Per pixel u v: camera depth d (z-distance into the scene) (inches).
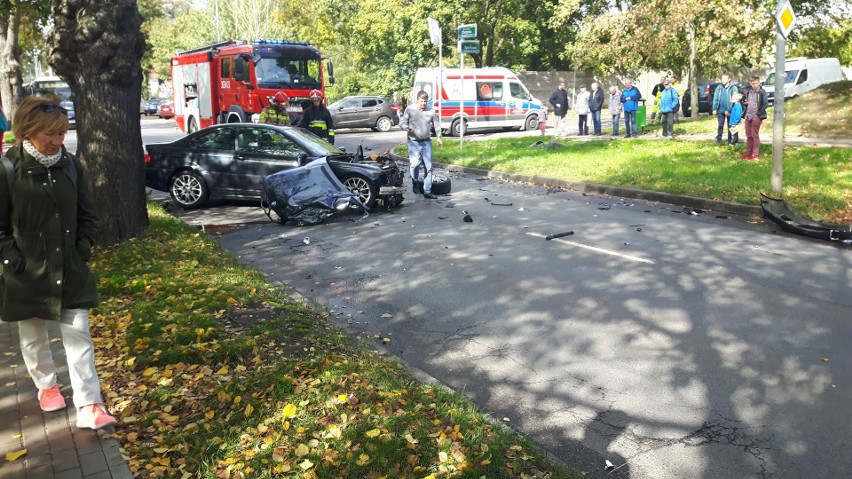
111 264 326.0
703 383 216.4
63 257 159.6
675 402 204.8
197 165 535.2
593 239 408.5
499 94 1226.6
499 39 1756.9
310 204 468.4
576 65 1332.4
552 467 161.8
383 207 529.0
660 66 1333.7
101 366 213.9
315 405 183.3
